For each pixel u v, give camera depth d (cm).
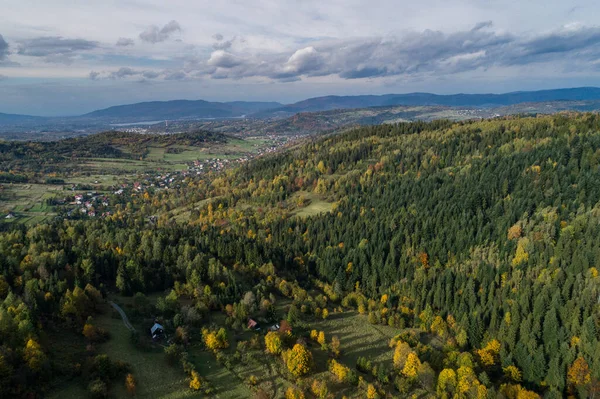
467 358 9469
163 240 15362
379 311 12194
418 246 15075
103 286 11500
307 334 10925
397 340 10419
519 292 11244
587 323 9162
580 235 11925
